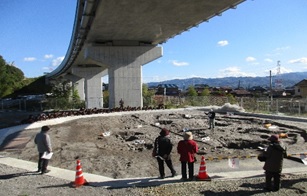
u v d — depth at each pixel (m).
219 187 9.41
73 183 9.99
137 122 27.61
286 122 25.30
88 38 38.56
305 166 11.89
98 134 21.45
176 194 8.88
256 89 111.25
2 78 88.56
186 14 28.11
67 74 94.81
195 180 10.16
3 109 52.72
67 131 22.98
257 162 12.80
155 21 30.56
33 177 10.91
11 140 19.25
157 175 11.24
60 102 55.16
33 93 99.75
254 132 20.66
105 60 40.81
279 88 121.38
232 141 17.33
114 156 14.45
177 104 50.69
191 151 10.12
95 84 70.75
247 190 9.12
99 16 27.45
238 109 35.38
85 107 55.00
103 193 9.14
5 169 12.10
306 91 79.56
